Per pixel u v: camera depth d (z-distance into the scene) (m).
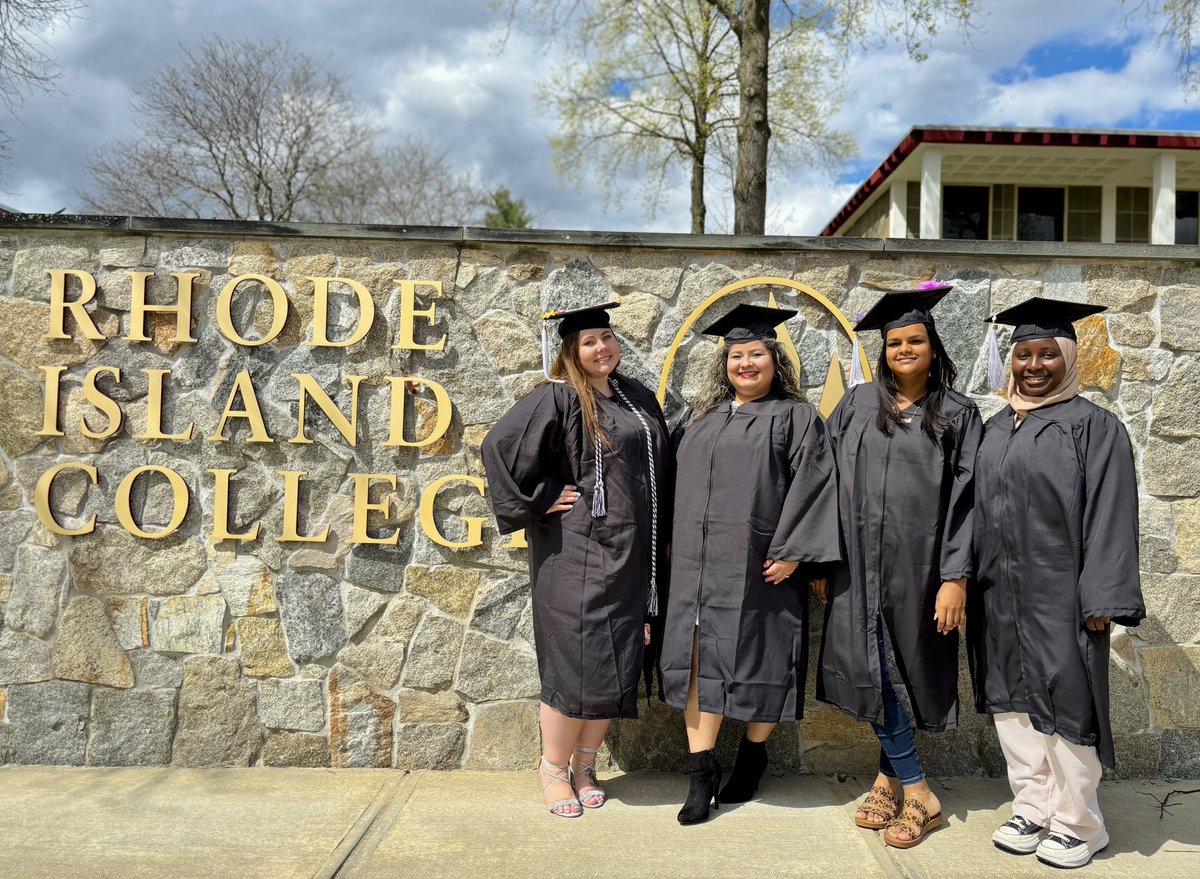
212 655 3.56
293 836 2.93
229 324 3.58
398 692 3.58
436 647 3.58
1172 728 3.55
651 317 3.66
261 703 3.56
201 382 3.59
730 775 3.55
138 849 2.82
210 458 3.58
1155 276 3.62
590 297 3.65
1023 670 2.77
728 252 3.67
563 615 3.02
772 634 3.03
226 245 3.61
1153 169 11.70
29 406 3.58
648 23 14.04
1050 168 12.05
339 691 3.57
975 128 10.94
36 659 3.56
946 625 2.86
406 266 3.62
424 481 3.60
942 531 2.90
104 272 3.60
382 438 3.60
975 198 12.59
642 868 2.73
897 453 2.92
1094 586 2.64
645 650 3.29
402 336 3.57
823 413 3.64
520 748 3.58
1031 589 2.75
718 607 3.01
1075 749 2.72
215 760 3.55
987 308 3.64
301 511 3.58
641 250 3.66
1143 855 2.87
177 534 3.57
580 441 3.07
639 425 3.14
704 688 3.01
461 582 3.59
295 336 3.61
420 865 2.74
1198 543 3.58
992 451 2.88
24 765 3.54
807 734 3.57
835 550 2.93
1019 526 2.77
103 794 3.27
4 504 3.57
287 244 3.61
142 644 3.56
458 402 3.61
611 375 3.30
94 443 3.58
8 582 3.56
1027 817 2.90
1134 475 2.74
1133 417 3.61
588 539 3.03
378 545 3.58
